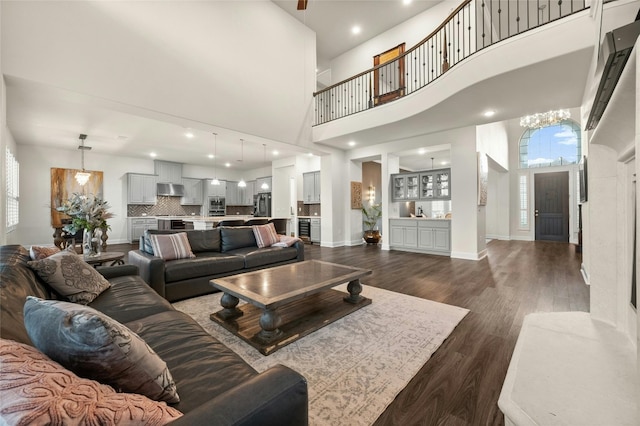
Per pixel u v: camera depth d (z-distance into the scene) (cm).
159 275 284
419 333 221
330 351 194
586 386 125
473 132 535
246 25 495
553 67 316
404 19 595
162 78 390
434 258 555
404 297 308
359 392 153
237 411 67
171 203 948
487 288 344
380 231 883
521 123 598
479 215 548
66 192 725
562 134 807
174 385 90
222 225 612
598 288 197
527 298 304
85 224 311
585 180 378
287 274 269
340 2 544
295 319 236
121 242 820
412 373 169
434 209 993
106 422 57
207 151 788
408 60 591
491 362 181
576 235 775
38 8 296
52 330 73
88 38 327
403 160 941
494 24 608
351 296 280
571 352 154
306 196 870
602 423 104
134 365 75
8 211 498
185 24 414
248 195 1123
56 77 306
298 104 597
